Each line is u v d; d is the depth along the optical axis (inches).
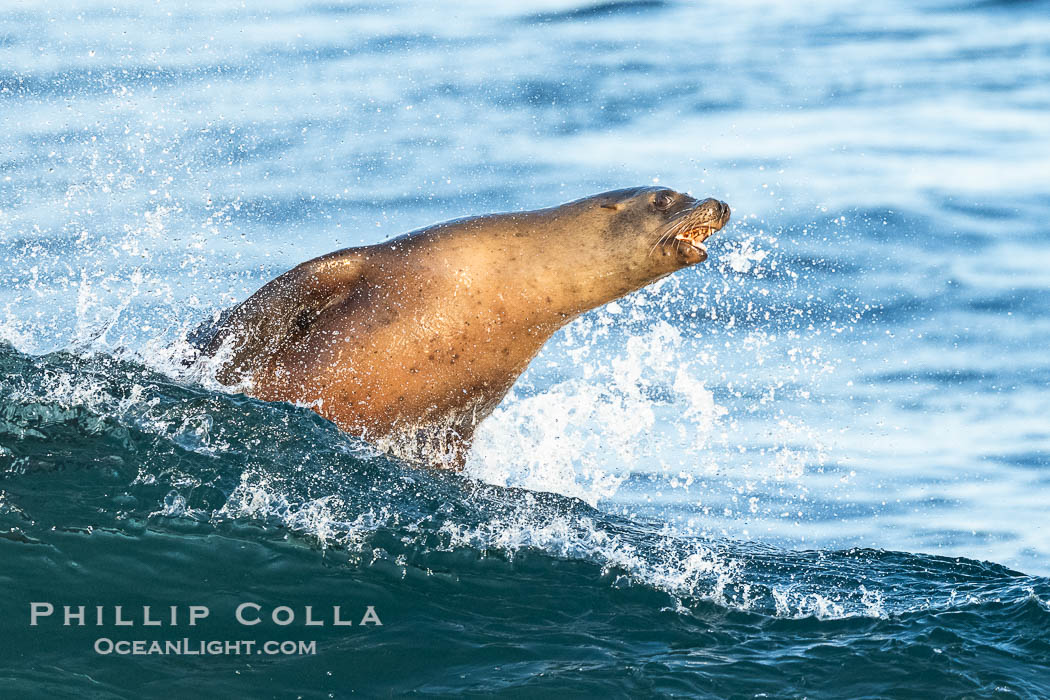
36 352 1446.9
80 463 1026.7
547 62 3378.4
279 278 1232.2
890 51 3678.6
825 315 2106.3
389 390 1232.8
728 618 1002.1
